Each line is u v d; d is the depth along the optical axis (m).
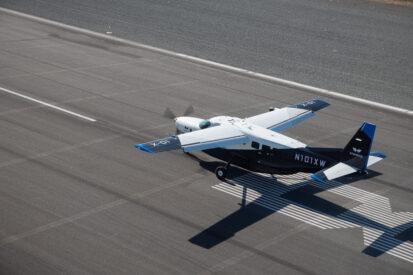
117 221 84.44
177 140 91.88
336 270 75.56
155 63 167.25
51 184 94.38
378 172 106.19
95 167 101.69
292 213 89.94
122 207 88.56
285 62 173.50
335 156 91.56
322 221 88.00
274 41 194.50
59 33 191.38
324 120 131.25
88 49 176.38
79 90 140.75
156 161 105.69
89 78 150.25
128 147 111.12
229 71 163.75
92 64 162.25
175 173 101.44
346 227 86.69
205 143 93.31
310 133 123.25
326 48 189.25
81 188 93.69
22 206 86.75
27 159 102.94
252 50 183.75
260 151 97.62
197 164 105.69
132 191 93.88
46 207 87.00
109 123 122.12
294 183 100.19
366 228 86.62
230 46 187.00
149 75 156.25
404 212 92.06
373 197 96.56
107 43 184.00
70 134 115.12
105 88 143.75
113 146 111.06
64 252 75.75
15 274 70.38
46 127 117.75
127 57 171.12
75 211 86.44
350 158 89.88
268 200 93.69
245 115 131.75
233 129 98.75
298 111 111.69
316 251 79.75
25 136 112.56
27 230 80.38
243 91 148.00
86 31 195.62
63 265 72.94
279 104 140.12
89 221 83.94
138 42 186.62
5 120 119.56
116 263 74.12
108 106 131.75
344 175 85.06
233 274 73.38
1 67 153.38
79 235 80.06
